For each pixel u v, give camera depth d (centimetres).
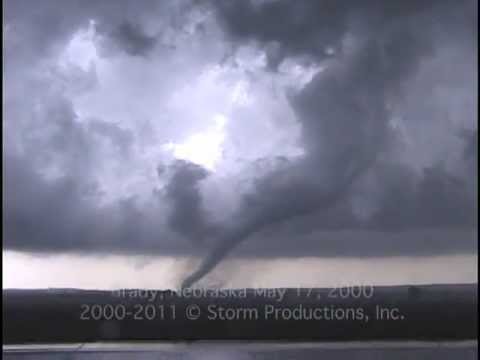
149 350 1434
